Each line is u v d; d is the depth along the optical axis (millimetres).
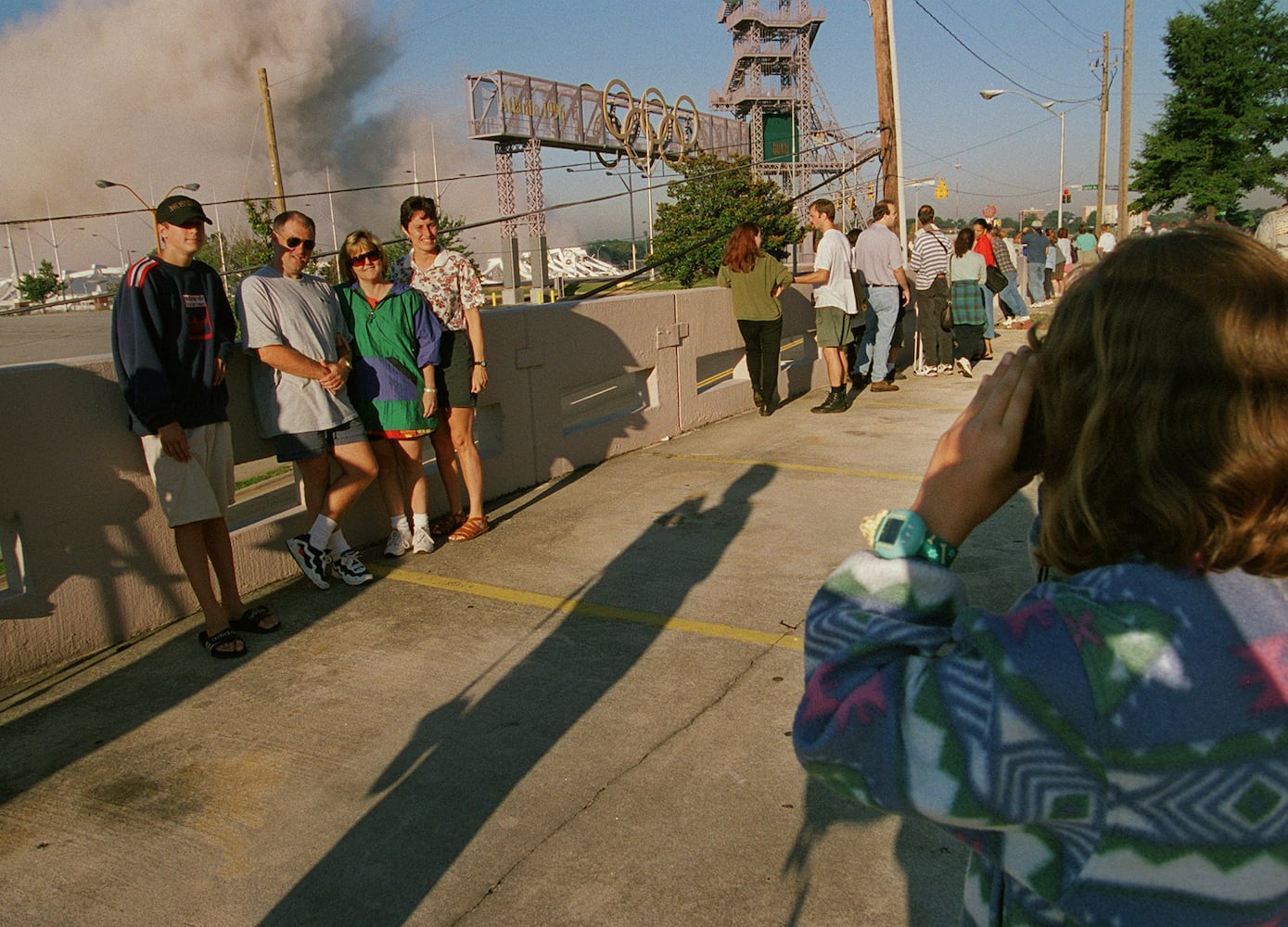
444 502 5684
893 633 806
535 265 45094
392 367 4711
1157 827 698
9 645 3611
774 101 62750
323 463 4516
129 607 3996
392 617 4191
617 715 3293
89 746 3176
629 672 3609
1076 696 700
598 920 2305
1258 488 706
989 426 844
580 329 6734
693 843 2584
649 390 7719
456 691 3502
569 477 6617
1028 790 708
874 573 842
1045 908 788
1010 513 5348
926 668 774
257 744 3160
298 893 2436
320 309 4344
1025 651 723
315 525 4488
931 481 861
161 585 4109
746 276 8391
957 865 2469
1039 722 706
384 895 2414
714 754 3025
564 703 3387
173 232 3646
